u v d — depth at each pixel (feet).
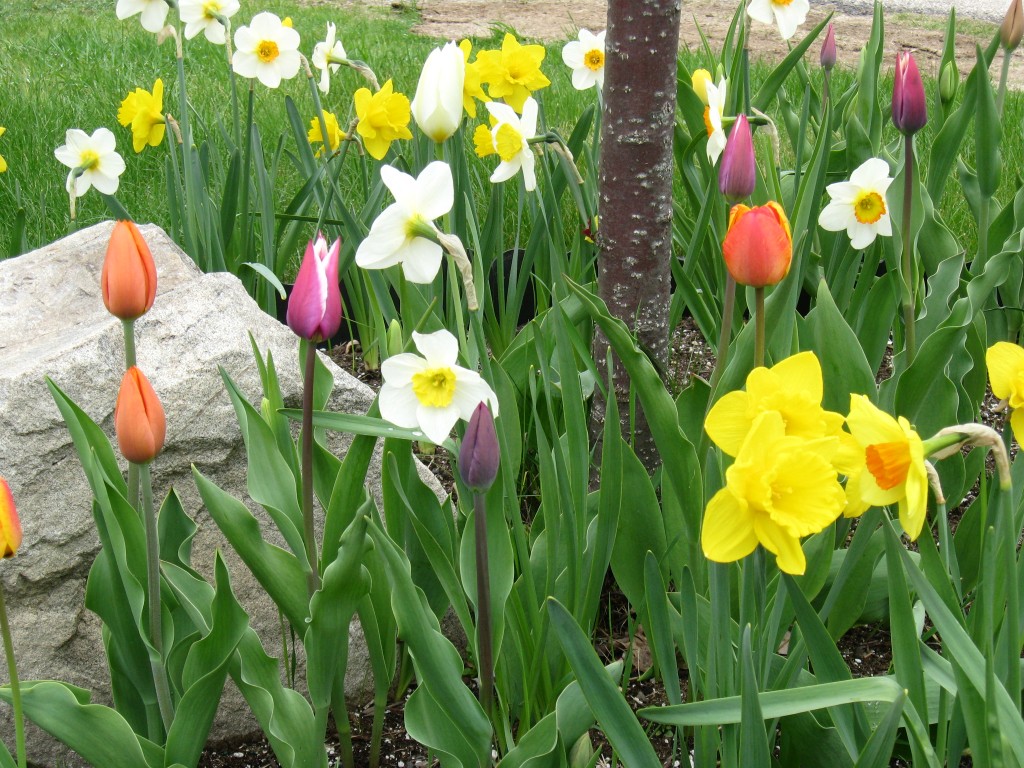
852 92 5.67
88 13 16.74
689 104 5.13
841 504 2.69
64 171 8.20
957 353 4.64
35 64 12.28
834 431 2.84
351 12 18.17
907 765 3.77
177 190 5.86
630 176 4.42
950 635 2.93
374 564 3.72
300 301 3.22
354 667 4.09
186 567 3.62
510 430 4.12
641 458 4.69
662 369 4.60
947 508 4.42
